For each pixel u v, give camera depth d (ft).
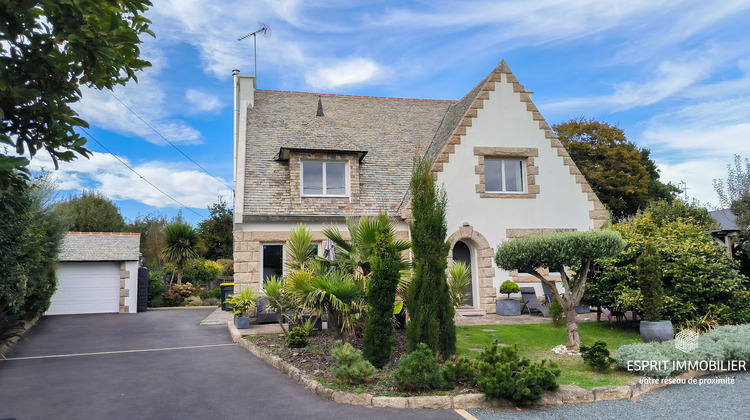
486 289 55.06
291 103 69.21
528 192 58.44
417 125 70.28
